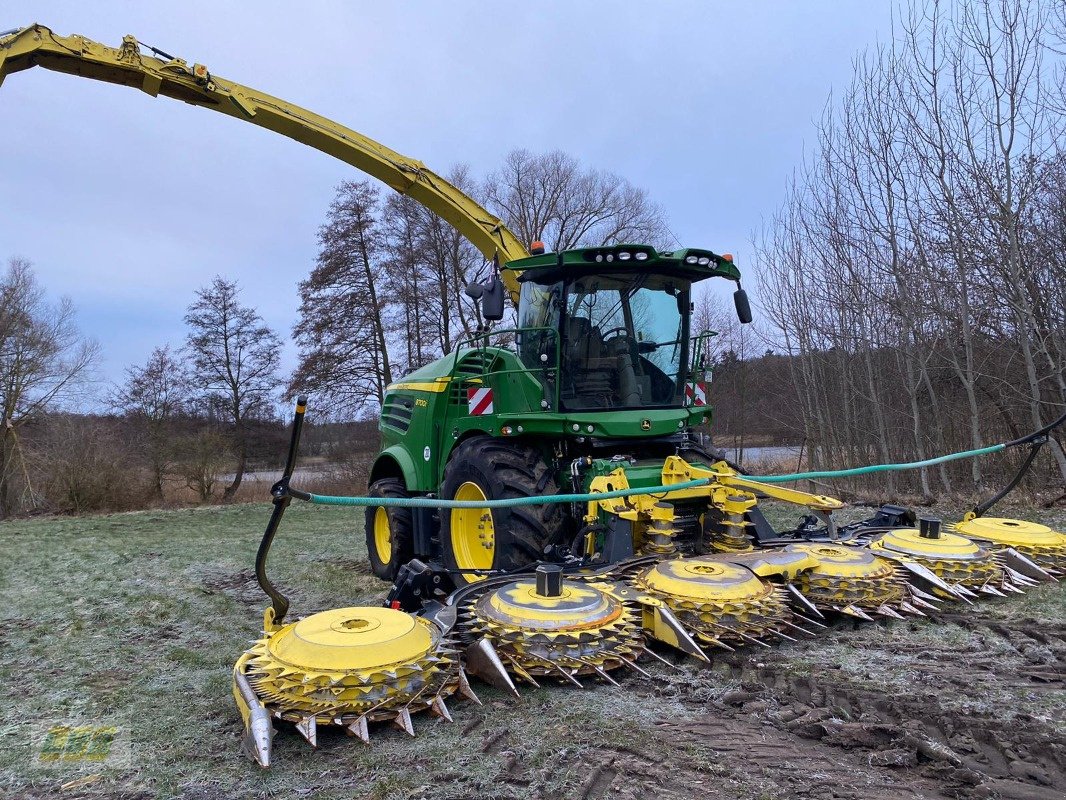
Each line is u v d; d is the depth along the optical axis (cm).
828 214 1338
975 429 1040
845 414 1433
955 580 451
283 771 272
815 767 259
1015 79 923
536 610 342
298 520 1360
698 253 541
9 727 343
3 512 2159
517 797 244
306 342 2753
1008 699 311
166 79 713
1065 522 803
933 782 246
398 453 734
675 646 357
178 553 897
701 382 626
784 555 427
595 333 552
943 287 1116
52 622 556
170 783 274
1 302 2272
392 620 316
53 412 2333
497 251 811
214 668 430
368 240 2733
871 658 363
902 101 1108
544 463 535
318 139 779
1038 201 1014
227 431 2759
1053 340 959
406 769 265
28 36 665
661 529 444
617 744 278
